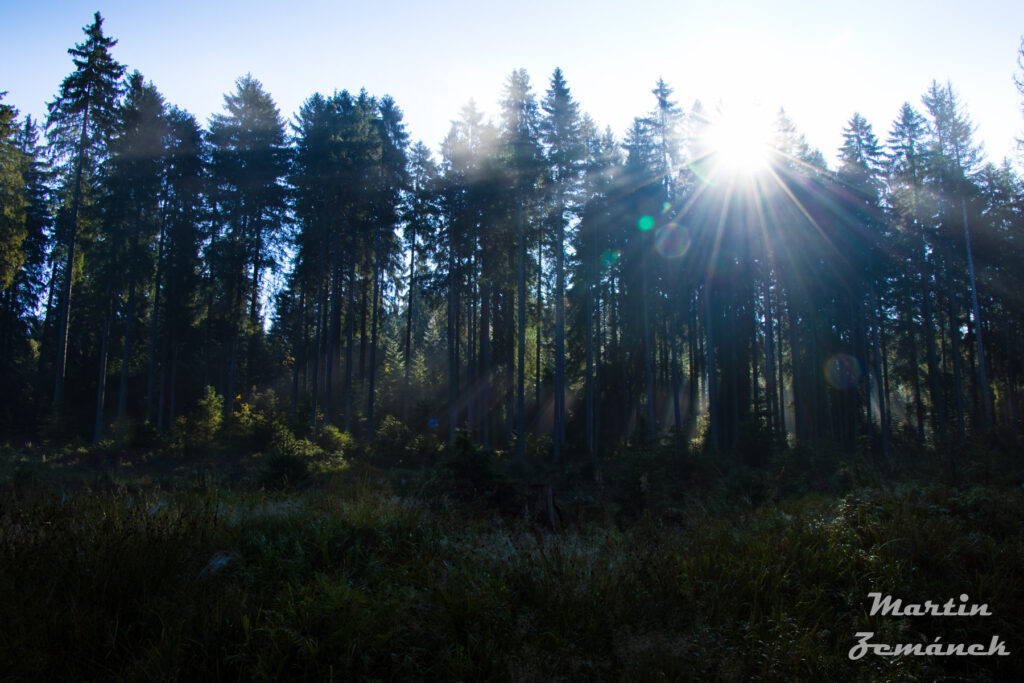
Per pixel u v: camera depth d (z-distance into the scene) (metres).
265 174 36.62
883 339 37.62
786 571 5.71
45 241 38.00
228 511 6.84
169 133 35.19
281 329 45.03
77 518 5.75
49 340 38.88
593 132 37.00
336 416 35.62
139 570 4.66
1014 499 7.84
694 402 36.59
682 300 33.62
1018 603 5.31
